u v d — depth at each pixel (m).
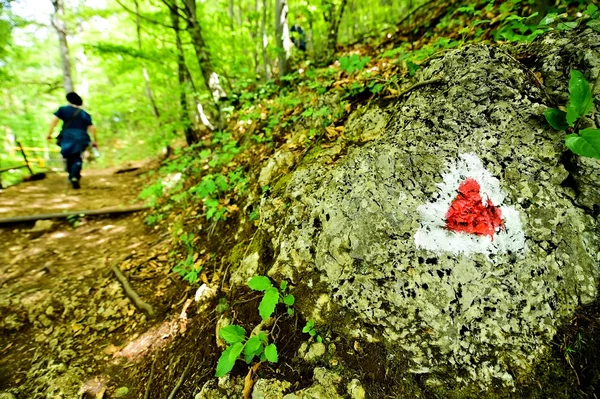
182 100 7.25
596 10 2.08
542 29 2.36
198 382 1.87
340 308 1.78
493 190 1.71
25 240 3.92
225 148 3.88
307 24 7.32
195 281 2.66
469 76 1.93
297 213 2.14
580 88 1.53
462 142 1.83
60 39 9.07
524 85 1.85
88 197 5.62
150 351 2.25
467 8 3.16
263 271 2.20
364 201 1.84
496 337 1.52
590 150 1.39
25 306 2.79
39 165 9.16
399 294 1.66
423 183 1.79
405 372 1.58
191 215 3.68
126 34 9.76
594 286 1.58
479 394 1.47
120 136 16.33
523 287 1.57
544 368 1.46
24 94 12.66
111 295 2.84
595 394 1.41
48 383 2.09
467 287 1.59
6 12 7.80
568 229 1.64
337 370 1.66
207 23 6.69
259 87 5.34
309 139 2.99
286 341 1.85
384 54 3.48
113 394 2.03
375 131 2.35
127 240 3.91
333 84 3.50
